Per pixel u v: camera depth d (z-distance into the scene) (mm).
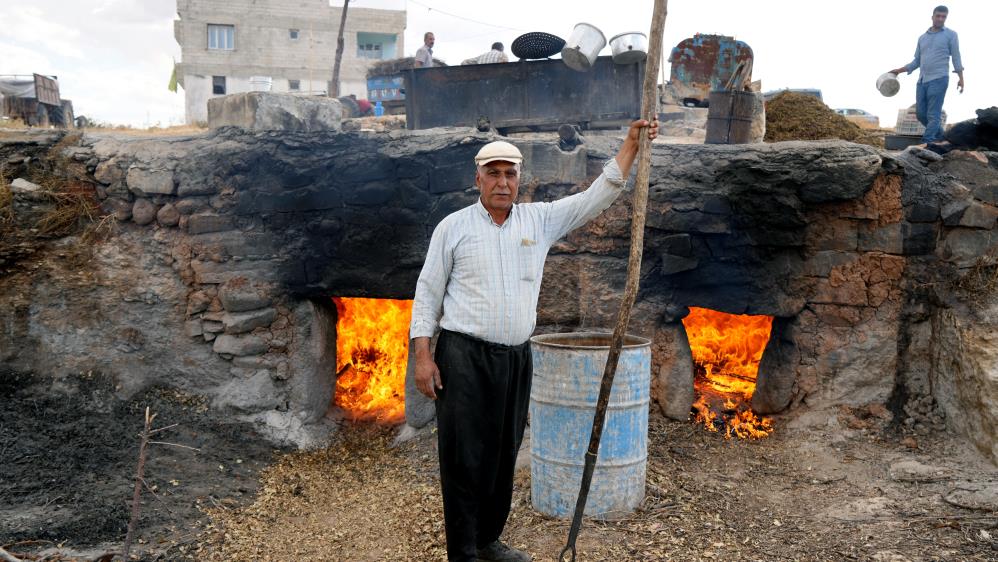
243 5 30016
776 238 5828
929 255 5703
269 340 6383
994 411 4984
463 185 5984
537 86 7059
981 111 5969
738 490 4879
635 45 6684
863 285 5789
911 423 5602
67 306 6246
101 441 5633
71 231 6371
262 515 4922
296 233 6289
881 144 7832
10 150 6391
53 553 4062
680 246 5918
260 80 10055
